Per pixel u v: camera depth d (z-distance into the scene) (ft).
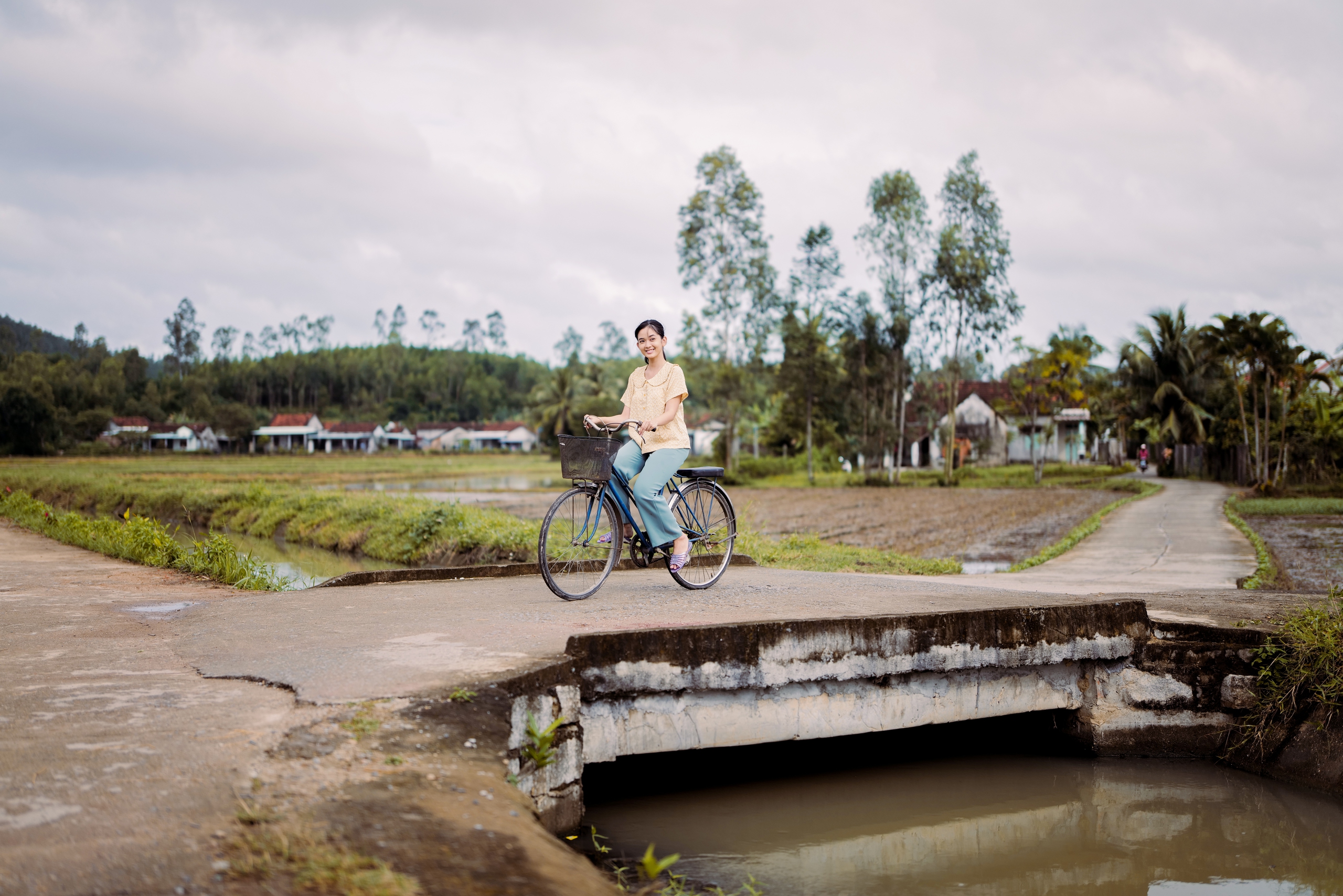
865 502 108.99
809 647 16.79
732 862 14.38
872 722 17.80
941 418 173.17
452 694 12.07
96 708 11.85
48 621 19.65
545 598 21.57
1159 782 18.37
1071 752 20.47
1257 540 51.16
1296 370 113.39
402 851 7.81
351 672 13.47
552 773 13.43
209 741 10.44
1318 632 18.15
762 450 219.82
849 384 156.04
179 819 8.23
